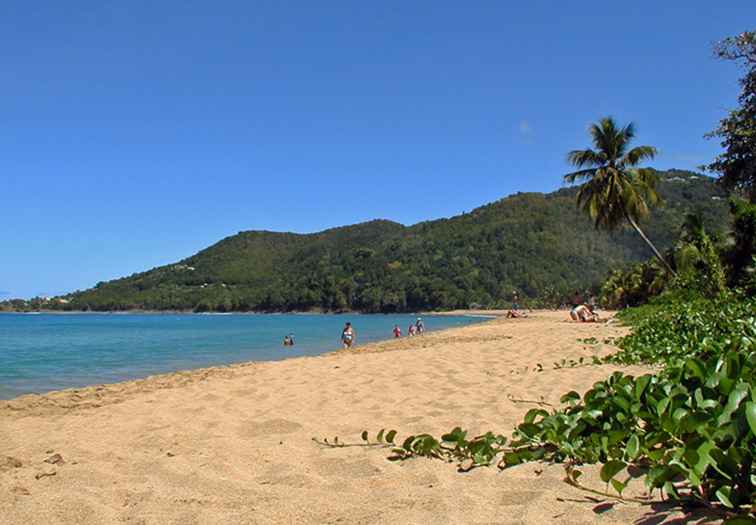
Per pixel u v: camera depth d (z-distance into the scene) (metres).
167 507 3.14
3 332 57.12
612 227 34.31
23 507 3.15
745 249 26.28
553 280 159.00
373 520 2.76
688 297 22.36
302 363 13.23
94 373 18.48
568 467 3.13
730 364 3.34
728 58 18.50
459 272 165.38
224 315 174.00
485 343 16.02
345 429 5.20
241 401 7.41
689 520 2.31
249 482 3.59
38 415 7.70
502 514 2.67
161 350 30.39
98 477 3.80
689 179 164.25
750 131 19.03
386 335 47.59
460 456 3.89
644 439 3.27
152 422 6.21
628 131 33.47
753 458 2.38
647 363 8.56
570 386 6.90
